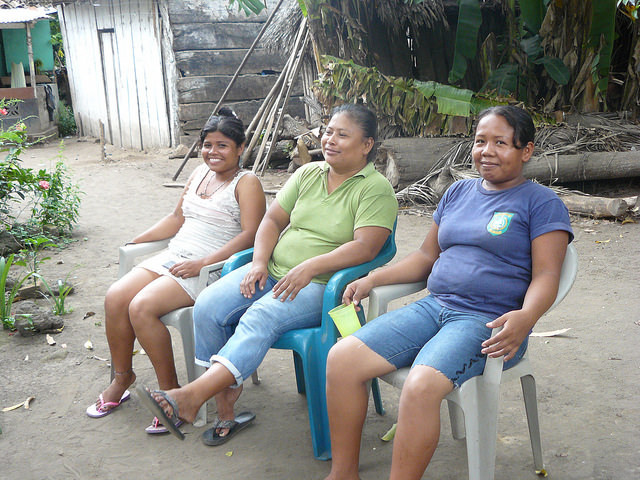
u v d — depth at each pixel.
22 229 6.17
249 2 8.98
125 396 3.29
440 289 2.52
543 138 7.93
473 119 8.13
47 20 17.08
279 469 2.67
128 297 3.05
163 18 12.34
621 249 5.70
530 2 8.23
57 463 2.76
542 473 2.56
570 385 3.31
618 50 9.64
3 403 3.27
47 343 3.98
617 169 7.61
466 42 8.00
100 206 8.12
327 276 2.81
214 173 3.33
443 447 2.82
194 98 12.46
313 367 2.66
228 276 2.93
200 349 2.85
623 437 2.80
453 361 2.20
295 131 10.54
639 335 3.88
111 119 14.57
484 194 2.50
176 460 2.77
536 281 2.29
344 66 8.24
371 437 2.90
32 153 13.63
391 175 8.02
